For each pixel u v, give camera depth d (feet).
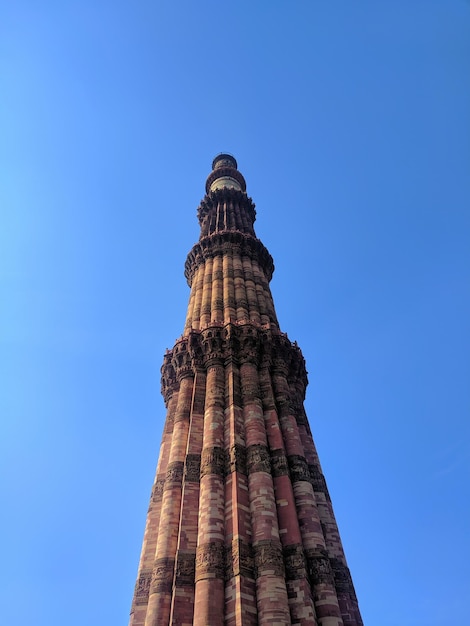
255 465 68.54
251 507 63.26
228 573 55.67
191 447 73.82
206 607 51.85
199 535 60.13
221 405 80.64
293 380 94.38
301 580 55.36
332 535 69.21
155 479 79.20
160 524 66.74
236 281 116.47
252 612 51.65
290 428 78.38
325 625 53.21
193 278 129.18
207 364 89.76
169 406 91.50
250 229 149.38
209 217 157.28
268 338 94.02
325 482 78.69
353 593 62.85
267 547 57.36
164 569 60.85
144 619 61.26
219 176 187.21
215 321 96.17
